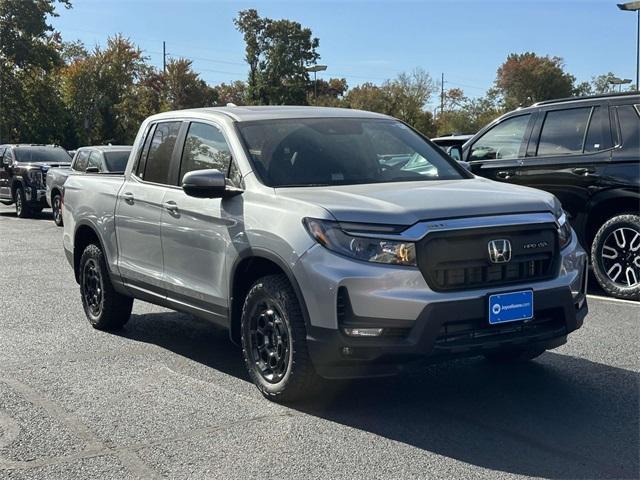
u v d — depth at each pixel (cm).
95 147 1773
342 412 488
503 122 920
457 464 404
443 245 445
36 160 2116
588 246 838
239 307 536
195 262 570
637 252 789
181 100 6750
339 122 603
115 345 677
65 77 6297
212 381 564
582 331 684
